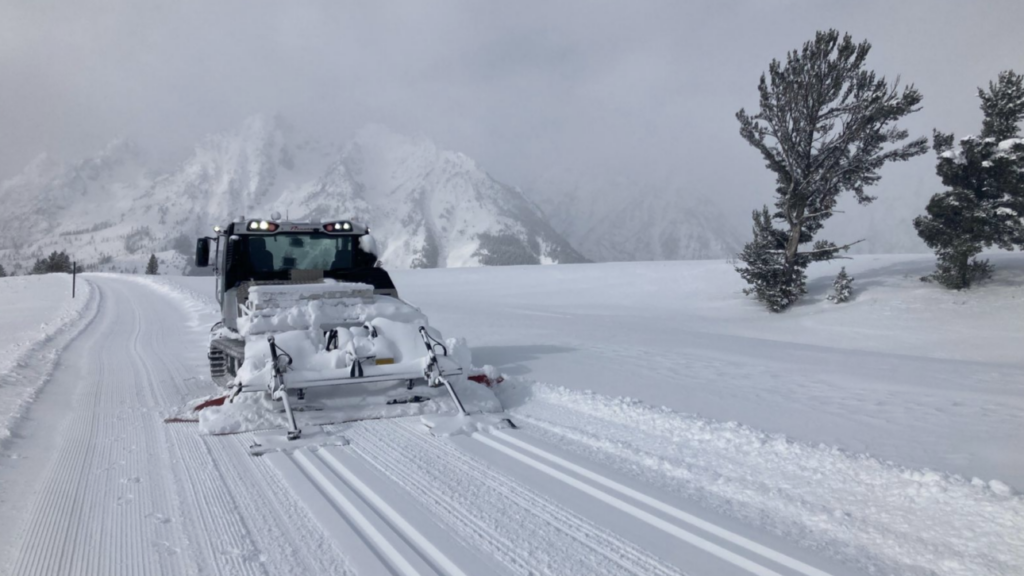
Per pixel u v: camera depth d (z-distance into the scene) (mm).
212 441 6117
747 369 11258
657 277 47406
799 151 29641
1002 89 27328
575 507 4434
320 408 6793
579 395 7816
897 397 8648
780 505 4496
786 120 29484
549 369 10844
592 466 5277
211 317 22234
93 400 8273
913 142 28297
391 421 6734
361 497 4633
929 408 7867
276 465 5359
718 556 3719
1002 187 27203
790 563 3623
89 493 4762
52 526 4172
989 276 29906
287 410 6246
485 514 4309
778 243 32500
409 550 3771
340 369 6871
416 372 7113
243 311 7848
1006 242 27781
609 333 18297
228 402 6738
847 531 4066
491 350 13820
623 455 5645
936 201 29344
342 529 4070
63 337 16609
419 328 7535
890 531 4051
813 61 28188
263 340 6910
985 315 25375
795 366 12031
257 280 8766
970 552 3723
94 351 13867
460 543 3871
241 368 6652
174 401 8219
